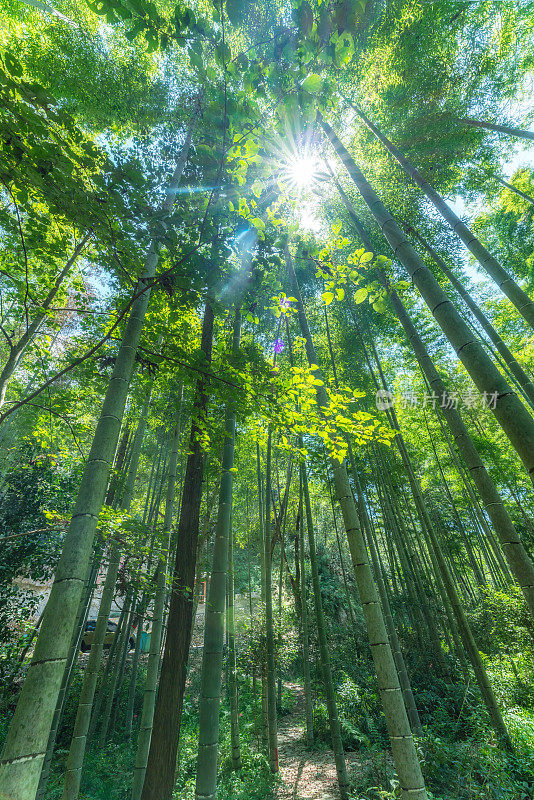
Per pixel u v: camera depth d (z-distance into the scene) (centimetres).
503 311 1240
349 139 773
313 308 851
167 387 486
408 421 1150
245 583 1570
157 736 309
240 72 204
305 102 204
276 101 216
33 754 103
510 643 700
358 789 461
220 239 286
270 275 341
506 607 703
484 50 683
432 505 1284
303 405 299
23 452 705
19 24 668
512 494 1067
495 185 947
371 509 1102
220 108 233
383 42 587
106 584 457
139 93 679
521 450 169
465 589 1326
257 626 832
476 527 1183
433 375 312
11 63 176
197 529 395
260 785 517
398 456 1048
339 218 697
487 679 480
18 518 679
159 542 417
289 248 435
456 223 444
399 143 719
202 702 272
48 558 693
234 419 394
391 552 977
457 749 416
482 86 698
